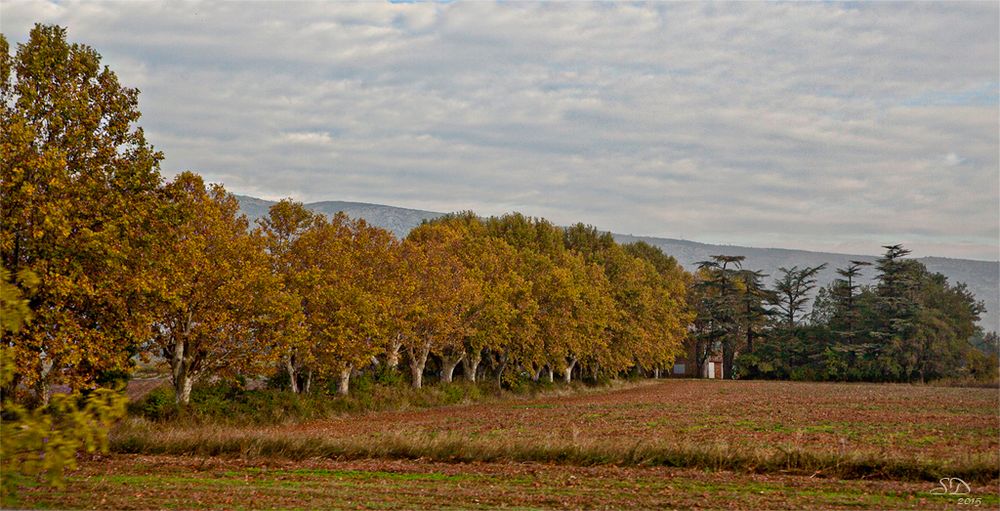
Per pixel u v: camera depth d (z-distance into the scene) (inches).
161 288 1390.3
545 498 779.4
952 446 1299.2
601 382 3902.6
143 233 1354.6
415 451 1054.4
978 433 1520.7
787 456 950.4
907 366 4756.4
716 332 5506.9
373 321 2078.0
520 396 2970.0
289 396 1916.8
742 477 910.4
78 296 1226.6
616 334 3804.1
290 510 708.7
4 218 1165.1
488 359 3373.5
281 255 2103.8
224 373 1743.4
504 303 2701.8
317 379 2338.8
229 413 1716.3
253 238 1894.7
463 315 2687.0
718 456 973.2
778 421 1803.6
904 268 5270.7
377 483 869.8
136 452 1098.1
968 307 5536.4
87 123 1327.5
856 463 924.0
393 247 2493.8
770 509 734.5
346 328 2015.3
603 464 998.4
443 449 1048.2
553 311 3110.2
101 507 714.2
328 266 2097.7
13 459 433.4
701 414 2043.6
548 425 1736.0
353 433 1549.0
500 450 1035.3
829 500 777.6
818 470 925.2
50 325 1232.2
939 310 5036.9
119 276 1338.6
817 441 1364.4
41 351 1246.3
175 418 1588.3
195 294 1611.7
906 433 1514.5
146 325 1413.6
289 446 1070.4
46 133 1305.4
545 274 3181.6
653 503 759.1
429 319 2477.9
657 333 4360.2
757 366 5433.1
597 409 2285.9
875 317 5172.2
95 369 1346.0
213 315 1635.1
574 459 1011.3
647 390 3686.0
